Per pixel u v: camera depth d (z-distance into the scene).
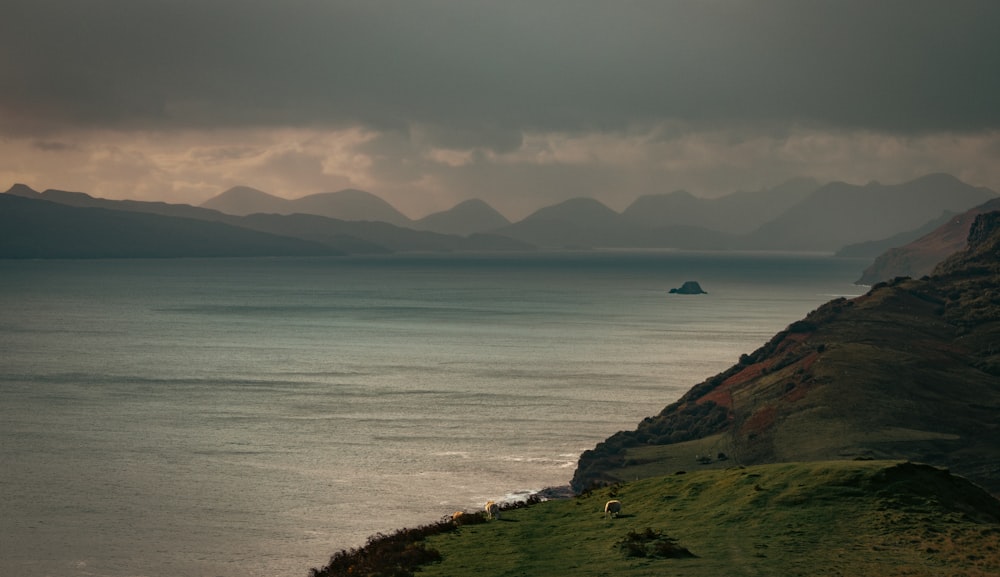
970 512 38.81
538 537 40.22
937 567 31.80
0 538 102.81
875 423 142.38
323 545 100.38
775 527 37.34
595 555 35.59
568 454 148.50
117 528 106.75
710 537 37.00
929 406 150.12
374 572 35.50
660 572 32.09
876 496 39.41
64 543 101.12
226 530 106.00
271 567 92.50
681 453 140.88
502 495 122.50
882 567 31.91
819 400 152.75
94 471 134.00
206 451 147.12
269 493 122.69
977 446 131.38
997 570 31.31
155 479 129.75
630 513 43.31
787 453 132.62
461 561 36.00
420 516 112.06
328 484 127.75
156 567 92.94
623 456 140.88
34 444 151.00
